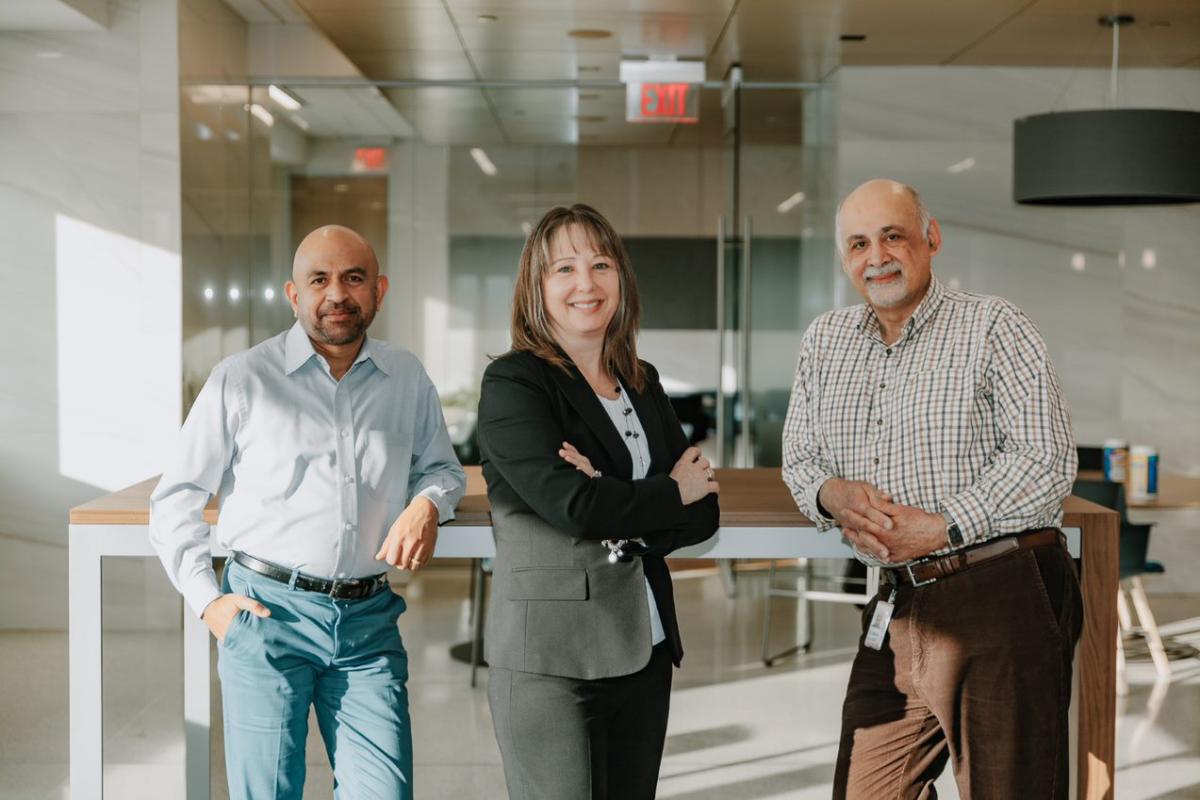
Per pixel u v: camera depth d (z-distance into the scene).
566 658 2.28
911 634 2.57
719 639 6.18
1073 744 2.88
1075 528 2.86
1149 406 7.48
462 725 4.75
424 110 7.27
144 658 4.96
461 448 7.48
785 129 7.22
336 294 2.53
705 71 7.11
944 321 2.58
